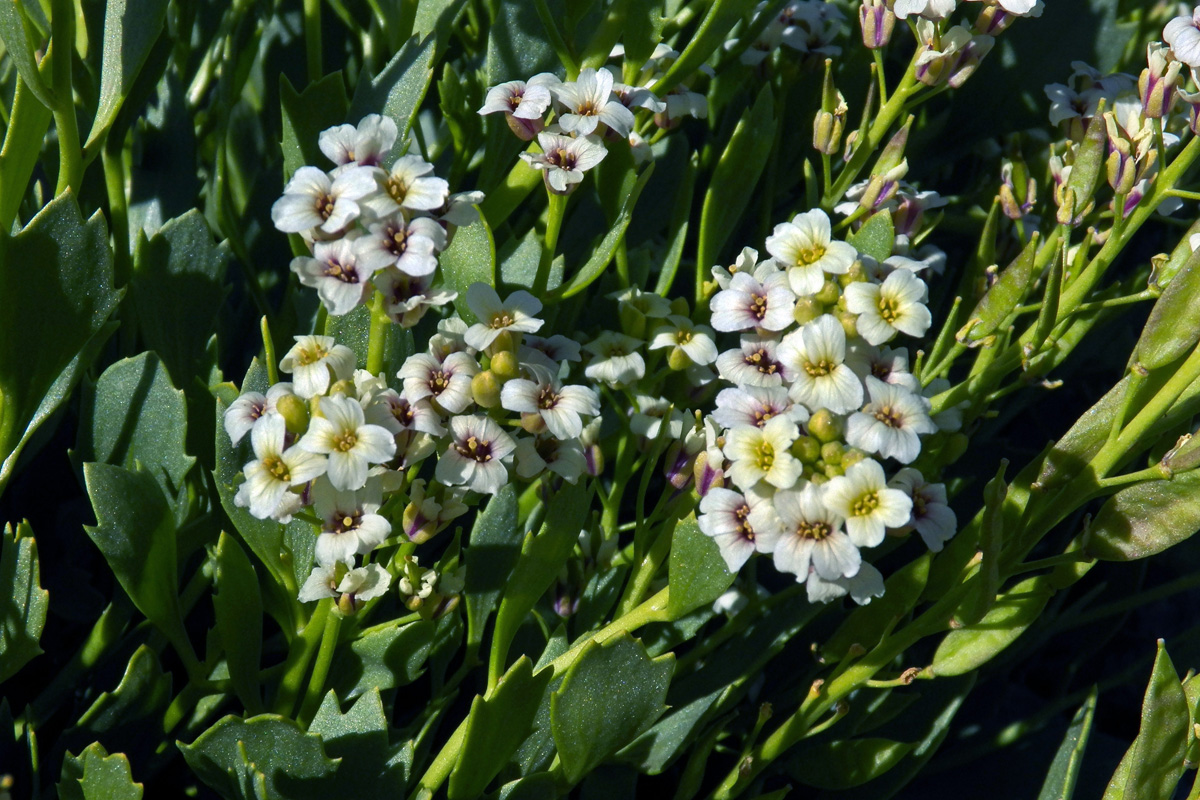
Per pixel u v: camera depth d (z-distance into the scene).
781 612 0.37
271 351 0.33
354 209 0.32
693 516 0.34
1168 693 0.34
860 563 0.33
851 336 0.34
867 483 0.33
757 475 0.33
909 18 0.38
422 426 0.33
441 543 0.40
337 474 0.32
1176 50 0.35
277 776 0.34
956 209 0.44
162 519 0.35
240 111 0.41
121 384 0.36
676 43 0.42
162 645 0.38
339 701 0.36
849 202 0.38
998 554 0.34
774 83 0.42
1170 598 0.48
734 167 0.37
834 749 0.37
